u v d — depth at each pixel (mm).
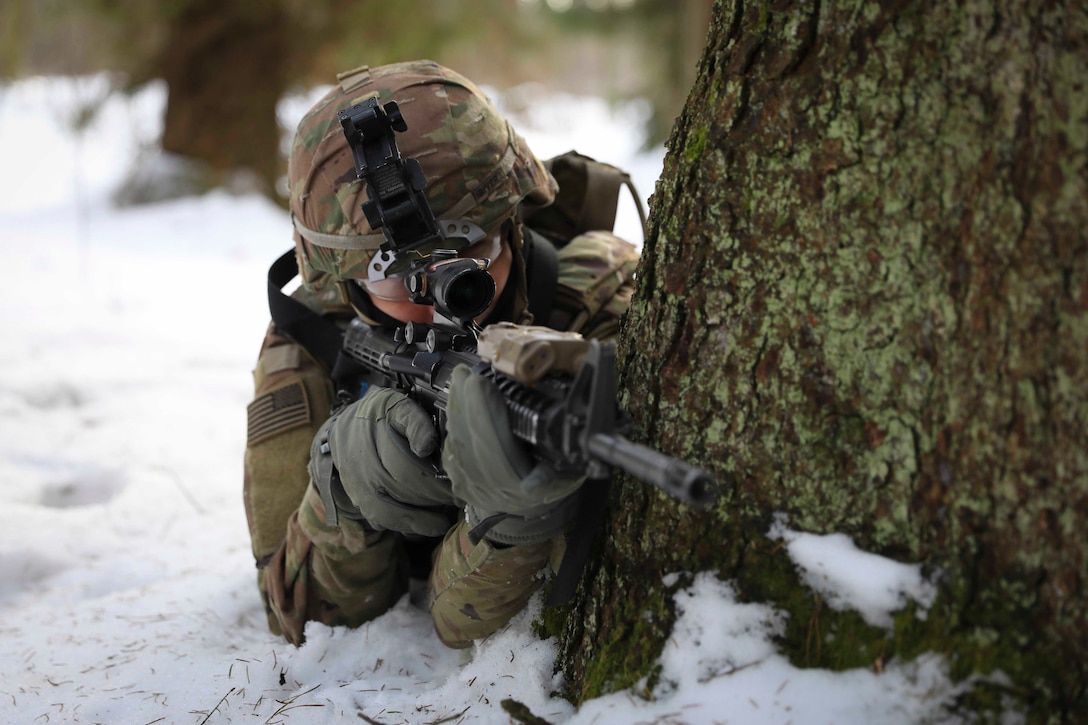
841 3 1464
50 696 2150
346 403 2340
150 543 3361
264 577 2426
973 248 1377
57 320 6844
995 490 1376
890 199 1436
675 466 1221
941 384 1410
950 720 1376
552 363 1431
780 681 1478
